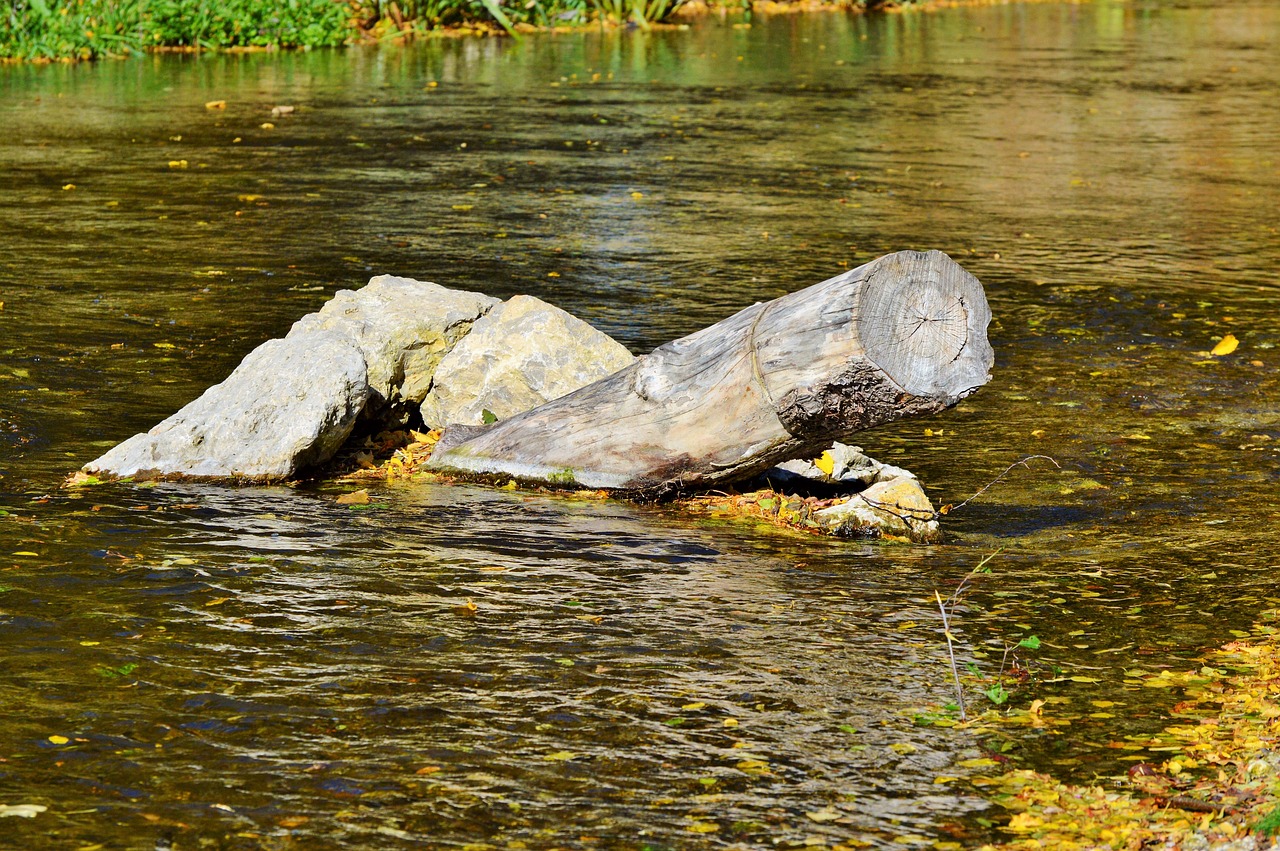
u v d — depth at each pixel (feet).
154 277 42.24
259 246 46.52
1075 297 43.29
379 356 29.89
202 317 38.22
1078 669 19.79
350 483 27.48
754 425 25.62
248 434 27.32
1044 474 29.25
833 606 21.91
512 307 30.19
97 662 18.85
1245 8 160.66
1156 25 139.33
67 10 96.84
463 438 28.63
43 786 15.81
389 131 69.82
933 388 24.54
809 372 24.89
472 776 16.28
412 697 18.16
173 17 99.55
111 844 14.75
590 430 27.25
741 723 17.78
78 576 21.76
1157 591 22.91
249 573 22.17
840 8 145.79
